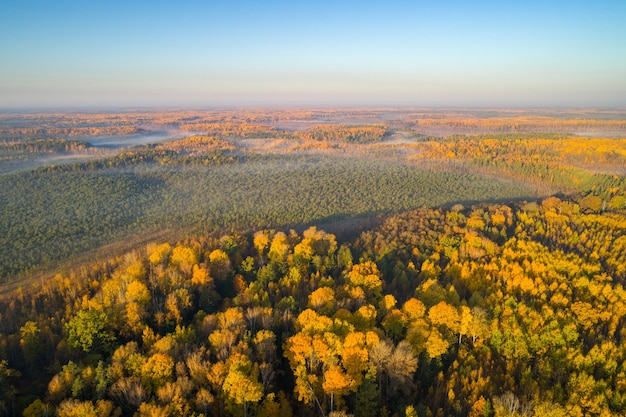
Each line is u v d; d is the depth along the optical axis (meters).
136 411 64.19
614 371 75.94
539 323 88.25
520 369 79.44
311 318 84.50
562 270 118.38
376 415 71.19
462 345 84.50
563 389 72.50
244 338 79.88
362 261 131.12
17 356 87.88
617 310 96.88
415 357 78.00
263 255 143.00
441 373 76.12
